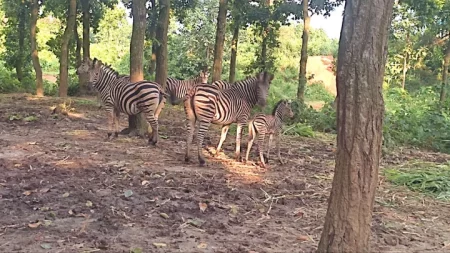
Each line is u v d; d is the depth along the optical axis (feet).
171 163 26.13
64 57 58.75
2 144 28.45
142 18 33.32
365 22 11.43
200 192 21.03
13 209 17.71
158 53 45.65
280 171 26.53
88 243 15.02
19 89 67.82
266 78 32.14
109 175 22.61
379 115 11.65
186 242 15.64
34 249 14.40
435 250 16.56
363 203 11.89
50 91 68.49
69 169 23.21
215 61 51.26
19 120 38.96
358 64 11.47
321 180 25.13
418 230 18.70
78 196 19.34
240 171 25.57
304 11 50.78
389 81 86.69
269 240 16.34
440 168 29.94
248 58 87.15
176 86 49.78
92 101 54.80
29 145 28.40
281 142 36.96
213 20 88.79
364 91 11.48
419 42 74.74
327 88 95.25
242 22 57.06
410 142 42.52
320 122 46.60
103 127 37.81
